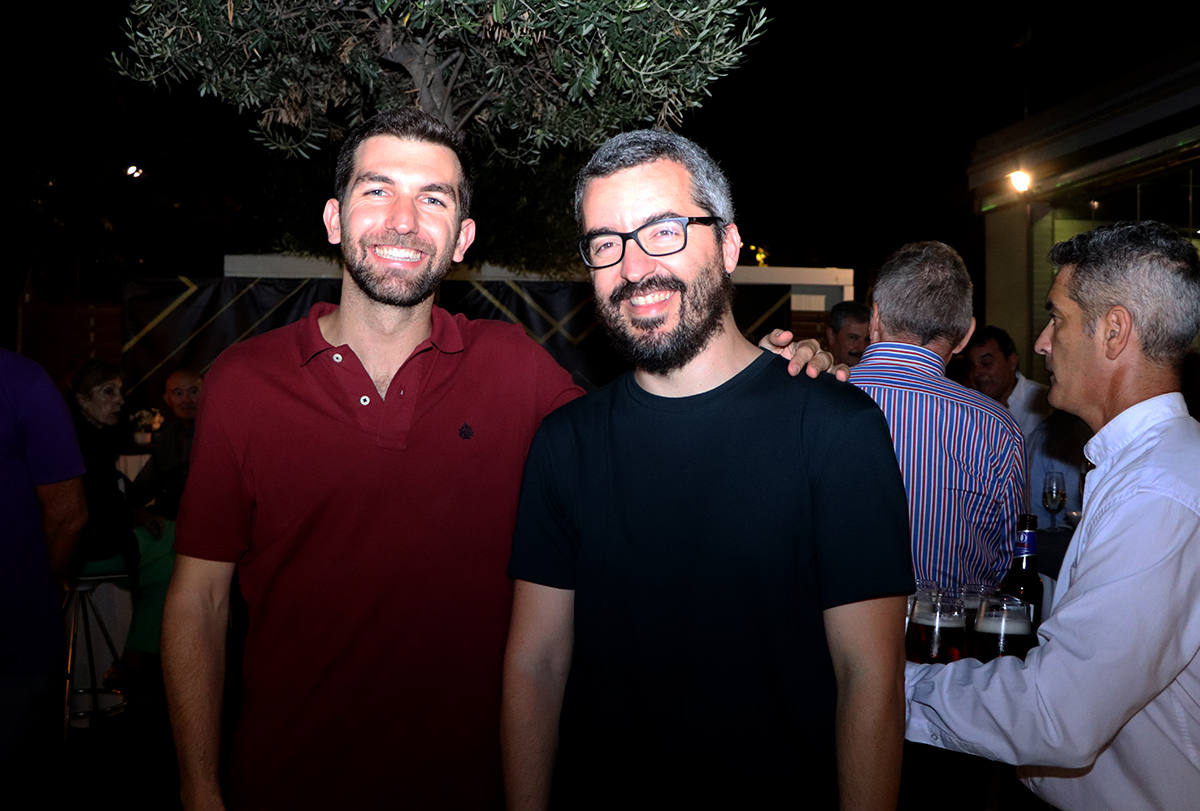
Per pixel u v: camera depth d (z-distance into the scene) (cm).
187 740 190
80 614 496
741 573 165
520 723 183
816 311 824
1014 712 164
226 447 196
